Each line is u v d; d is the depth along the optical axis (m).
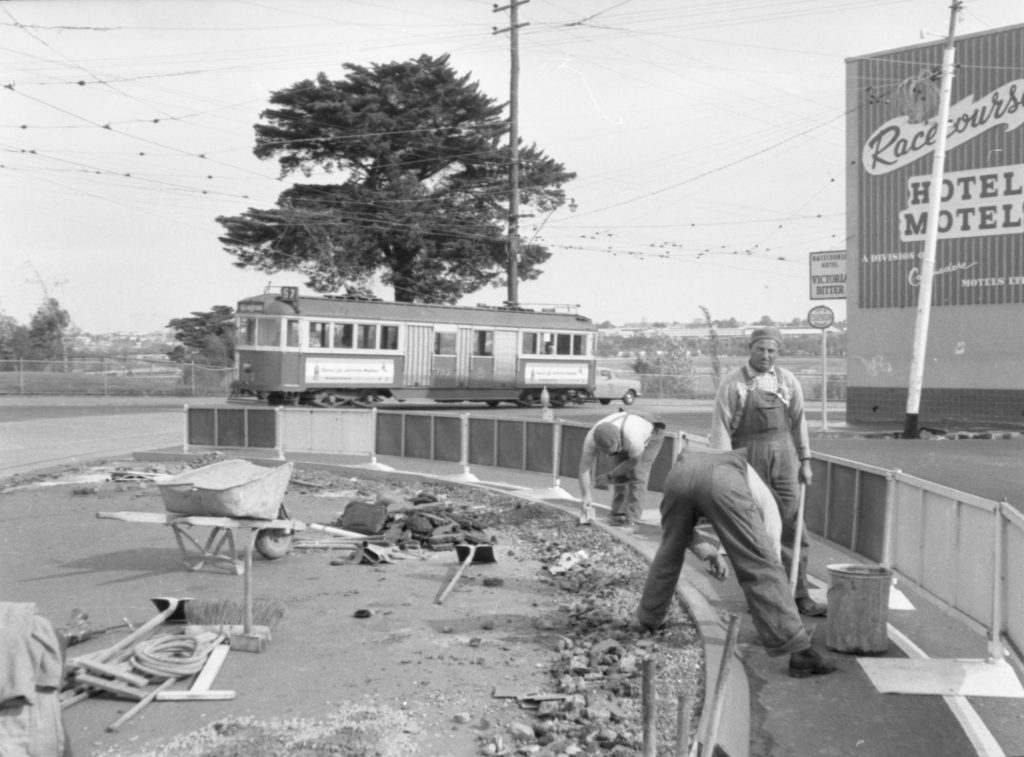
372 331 35.31
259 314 33.50
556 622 7.70
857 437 24.16
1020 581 5.89
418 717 5.66
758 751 5.14
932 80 28.31
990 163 27.83
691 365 53.50
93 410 34.44
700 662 6.44
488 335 38.97
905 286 29.09
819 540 10.02
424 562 10.20
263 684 6.27
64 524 12.62
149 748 5.31
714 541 7.96
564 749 5.13
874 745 5.21
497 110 50.78
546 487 15.41
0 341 52.03
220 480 10.09
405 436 17.55
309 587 9.02
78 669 6.18
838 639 6.59
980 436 24.05
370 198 49.06
